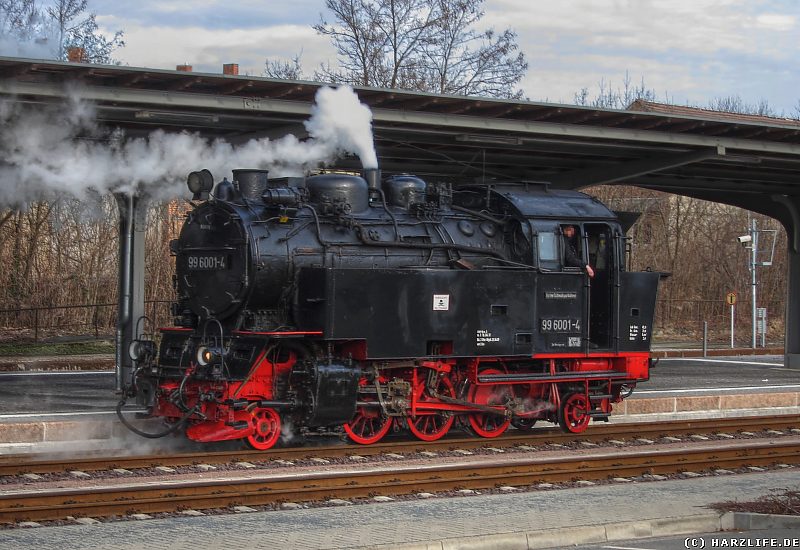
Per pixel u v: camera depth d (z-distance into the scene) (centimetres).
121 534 870
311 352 1444
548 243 1627
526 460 1330
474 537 864
